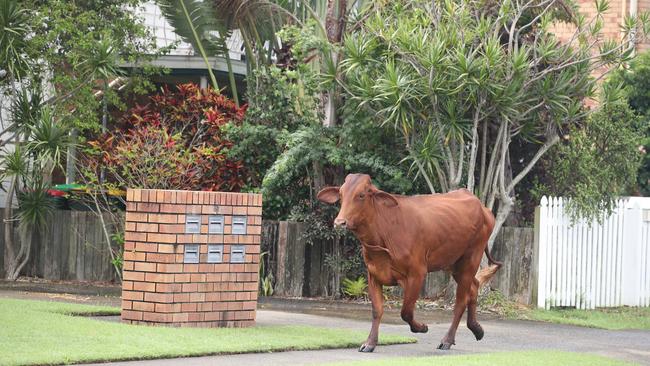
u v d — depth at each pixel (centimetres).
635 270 1822
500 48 1653
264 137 1855
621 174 1883
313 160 1777
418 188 1808
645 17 1716
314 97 1841
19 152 1852
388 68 1614
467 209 1227
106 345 1026
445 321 1526
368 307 1688
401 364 998
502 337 1377
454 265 1248
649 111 2200
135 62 2072
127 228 1230
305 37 1758
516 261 1738
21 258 1941
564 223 1731
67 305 1360
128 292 1227
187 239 1214
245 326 1277
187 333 1152
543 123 1750
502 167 1714
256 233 1283
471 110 1709
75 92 1903
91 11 1961
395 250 1159
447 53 1641
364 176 1151
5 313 1210
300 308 1627
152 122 1898
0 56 1802
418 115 1688
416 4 1739
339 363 998
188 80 2458
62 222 1936
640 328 1577
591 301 1769
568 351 1252
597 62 1723
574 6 1898
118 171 1875
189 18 2091
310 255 1823
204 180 1880
